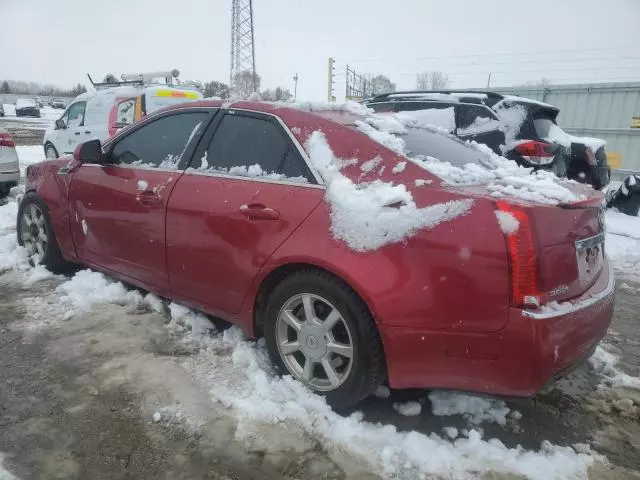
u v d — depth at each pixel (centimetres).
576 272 246
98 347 325
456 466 234
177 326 357
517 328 220
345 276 251
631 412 286
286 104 319
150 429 250
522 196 243
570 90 1156
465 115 711
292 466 230
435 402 285
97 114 1074
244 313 305
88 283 418
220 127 335
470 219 229
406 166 263
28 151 1611
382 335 246
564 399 299
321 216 265
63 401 269
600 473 236
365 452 240
